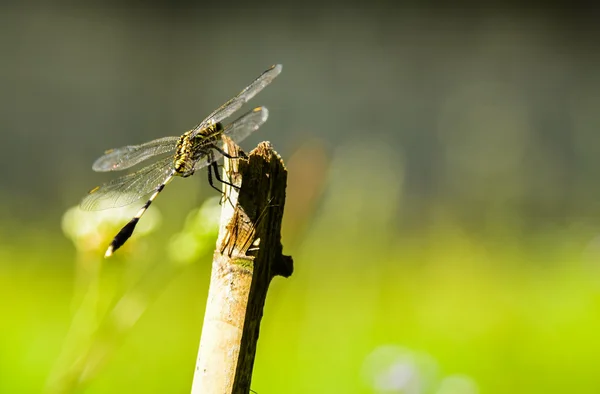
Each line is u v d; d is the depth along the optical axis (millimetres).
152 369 912
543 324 997
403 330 988
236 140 804
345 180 991
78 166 1533
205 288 962
